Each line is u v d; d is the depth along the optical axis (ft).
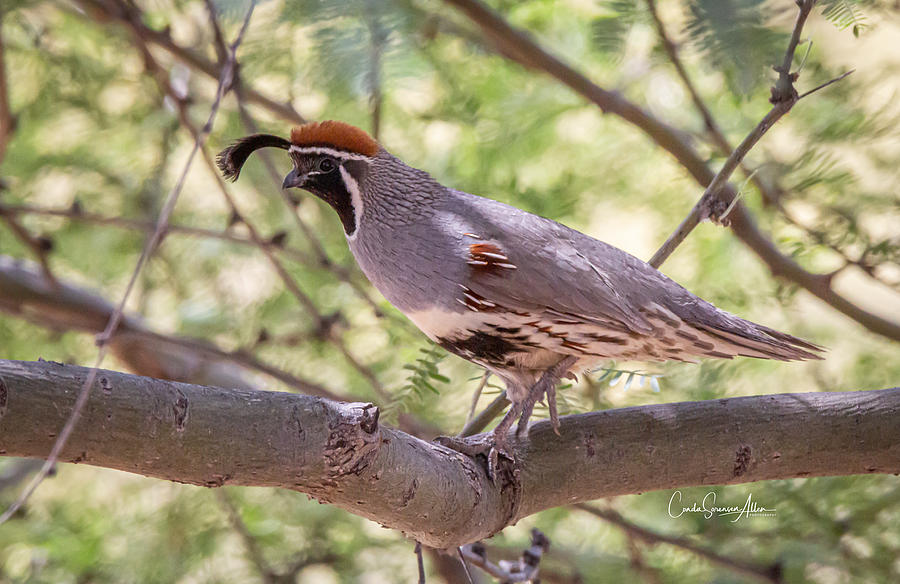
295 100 33.53
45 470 14.32
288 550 35.42
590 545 35.42
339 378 36.70
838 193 31.01
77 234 37.47
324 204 36.37
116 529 34.81
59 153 37.01
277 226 36.47
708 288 33.71
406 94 34.27
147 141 37.47
